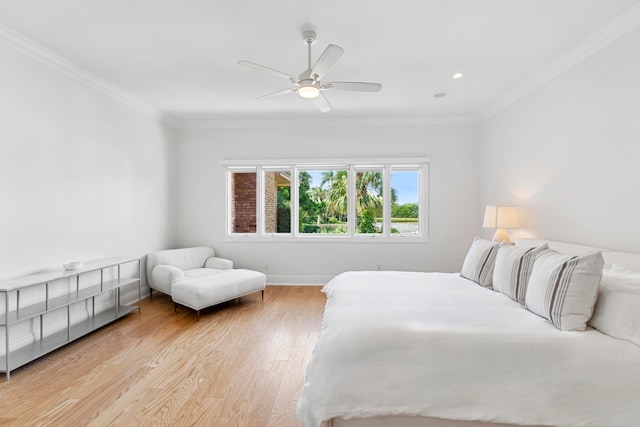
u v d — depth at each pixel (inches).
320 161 195.5
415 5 84.9
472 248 118.0
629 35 89.3
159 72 127.7
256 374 90.9
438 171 190.1
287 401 78.0
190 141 201.8
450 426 57.6
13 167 100.8
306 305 156.9
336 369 61.0
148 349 106.8
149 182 174.4
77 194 125.4
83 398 78.5
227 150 200.5
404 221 197.2
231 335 119.3
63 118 119.0
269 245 200.1
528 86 135.3
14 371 91.3
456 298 87.3
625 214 91.2
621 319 59.3
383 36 100.4
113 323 131.6
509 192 153.7
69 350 105.9
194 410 74.2
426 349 60.0
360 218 199.8
